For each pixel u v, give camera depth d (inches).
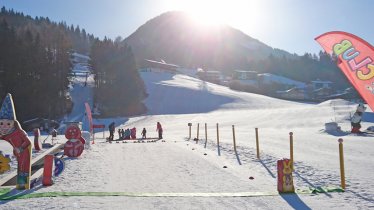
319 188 386.9
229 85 5315.0
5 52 2721.5
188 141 1045.8
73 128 682.2
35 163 603.5
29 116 2672.2
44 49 3021.7
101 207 319.9
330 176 454.6
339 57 319.6
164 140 1136.2
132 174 490.0
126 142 1079.0
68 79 3233.3
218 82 5989.2
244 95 4168.3
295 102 4062.5
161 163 587.2
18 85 2667.3
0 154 490.6
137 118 2709.2
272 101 3863.2
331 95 4874.5
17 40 2827.3
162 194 370.3
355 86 312.7
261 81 5895.7
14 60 2704.2
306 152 695.7
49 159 429.7
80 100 3430.1
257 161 601.6
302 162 569.3
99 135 1694.1
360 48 310.2
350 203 327.9
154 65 5807.1
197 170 518.6
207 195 365.7
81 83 3907.5
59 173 484.4
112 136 1229.7
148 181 441.4
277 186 386.9
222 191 384.8
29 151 405.1
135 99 3486.7
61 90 3002.0
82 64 5580.7
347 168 508.7
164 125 2257.6
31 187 411.5
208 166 554.3
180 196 362.6
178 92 4023.1
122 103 3408.0
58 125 2391.7
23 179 399.5
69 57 3302.2
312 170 502.6
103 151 767.7
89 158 657.6
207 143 941.2
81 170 526.0
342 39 318.0
